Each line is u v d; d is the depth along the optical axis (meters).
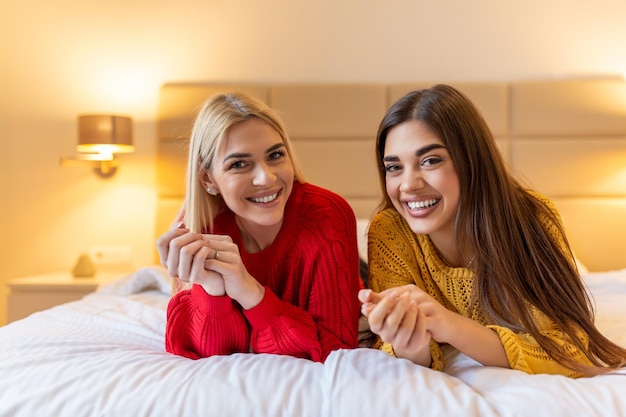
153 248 2.60
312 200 1.08
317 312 1.02
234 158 0.96
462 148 0.98
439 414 0.70
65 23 2.63
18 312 2.26
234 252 0.92
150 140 2.62
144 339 1.16
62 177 2.65
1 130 2.65
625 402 0.69
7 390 0.83
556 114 2.46
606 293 1.67
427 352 0.90
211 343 1.00
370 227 1.16
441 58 2.57
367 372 0.78
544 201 1.11
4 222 2.66
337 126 2.52
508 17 2.55
